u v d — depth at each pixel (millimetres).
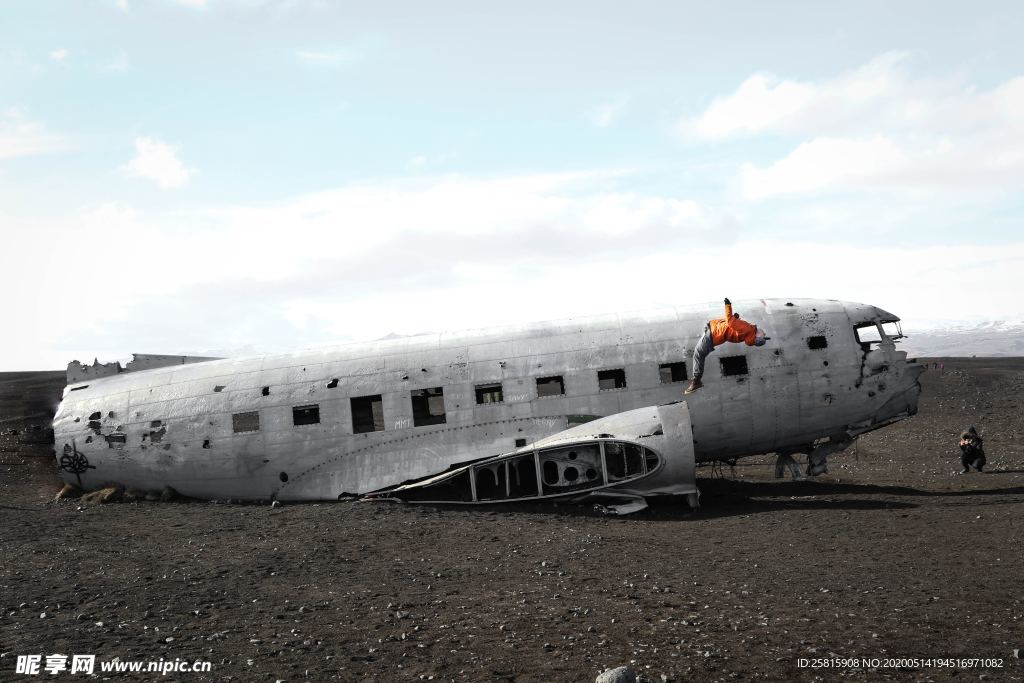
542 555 14617
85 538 17016
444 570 13656
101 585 12789
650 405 20406
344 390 21500
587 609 11000
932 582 11898
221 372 22750
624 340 20953
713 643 9406
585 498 19391
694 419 20312
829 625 10031
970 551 13594
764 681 8195
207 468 21906
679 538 15922
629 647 9297
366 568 13922
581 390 20609
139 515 20094
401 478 20656
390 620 10656
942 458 27219
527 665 8719
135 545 16250
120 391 23250
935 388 46219
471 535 16531
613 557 14305
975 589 11445
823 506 18516
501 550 15102
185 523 18750
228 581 13047
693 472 18984
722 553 14406
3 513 20578
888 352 20812
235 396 22047
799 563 13367
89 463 22734
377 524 17781
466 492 20328
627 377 20547
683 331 20953
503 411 20750
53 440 23953
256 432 21641
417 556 14805
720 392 20312
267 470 21594
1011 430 33375
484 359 21234
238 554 15172
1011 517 16078
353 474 21125
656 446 18891
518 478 19953
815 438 21031
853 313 21141
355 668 8680
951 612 10438
